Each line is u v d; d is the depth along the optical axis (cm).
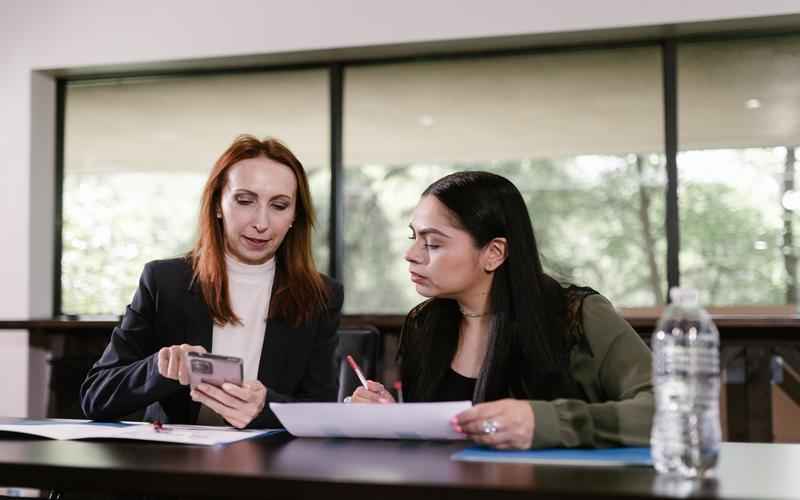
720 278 379
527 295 164
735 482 114
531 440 135
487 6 385
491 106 406
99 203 447
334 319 213
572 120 397
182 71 437
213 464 123
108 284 444
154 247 440
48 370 403
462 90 409
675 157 384
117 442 149
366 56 414
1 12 441
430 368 173
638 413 142
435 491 108
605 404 142
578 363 162
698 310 131
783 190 378
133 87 446
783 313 373
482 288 170
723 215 381
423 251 167
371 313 412
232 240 201
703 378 127
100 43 429
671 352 129
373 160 417
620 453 134
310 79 425
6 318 435
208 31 415
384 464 124
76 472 122
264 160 201
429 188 171
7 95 439
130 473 119
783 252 375
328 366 210
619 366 159
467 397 170
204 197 206
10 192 437
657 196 386
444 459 129
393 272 412
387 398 168
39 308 440
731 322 322
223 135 434
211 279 201
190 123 439
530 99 402
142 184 443
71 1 433
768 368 326
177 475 118
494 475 115
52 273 447
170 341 201
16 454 133
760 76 381
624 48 392
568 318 164
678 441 119
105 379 181
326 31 402
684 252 382
